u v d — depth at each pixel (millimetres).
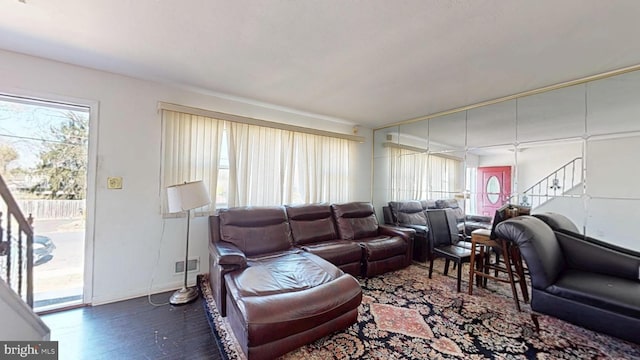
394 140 4512
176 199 2426
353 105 3451
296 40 1912
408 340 1907
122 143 2586
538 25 1671
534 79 2547
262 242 2918
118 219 2566
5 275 2035
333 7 1533
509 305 2477
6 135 2246
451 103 3334
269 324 1559
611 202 2432
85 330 2018
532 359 1712
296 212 3412
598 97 2494
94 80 2457
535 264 2064
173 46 2031
